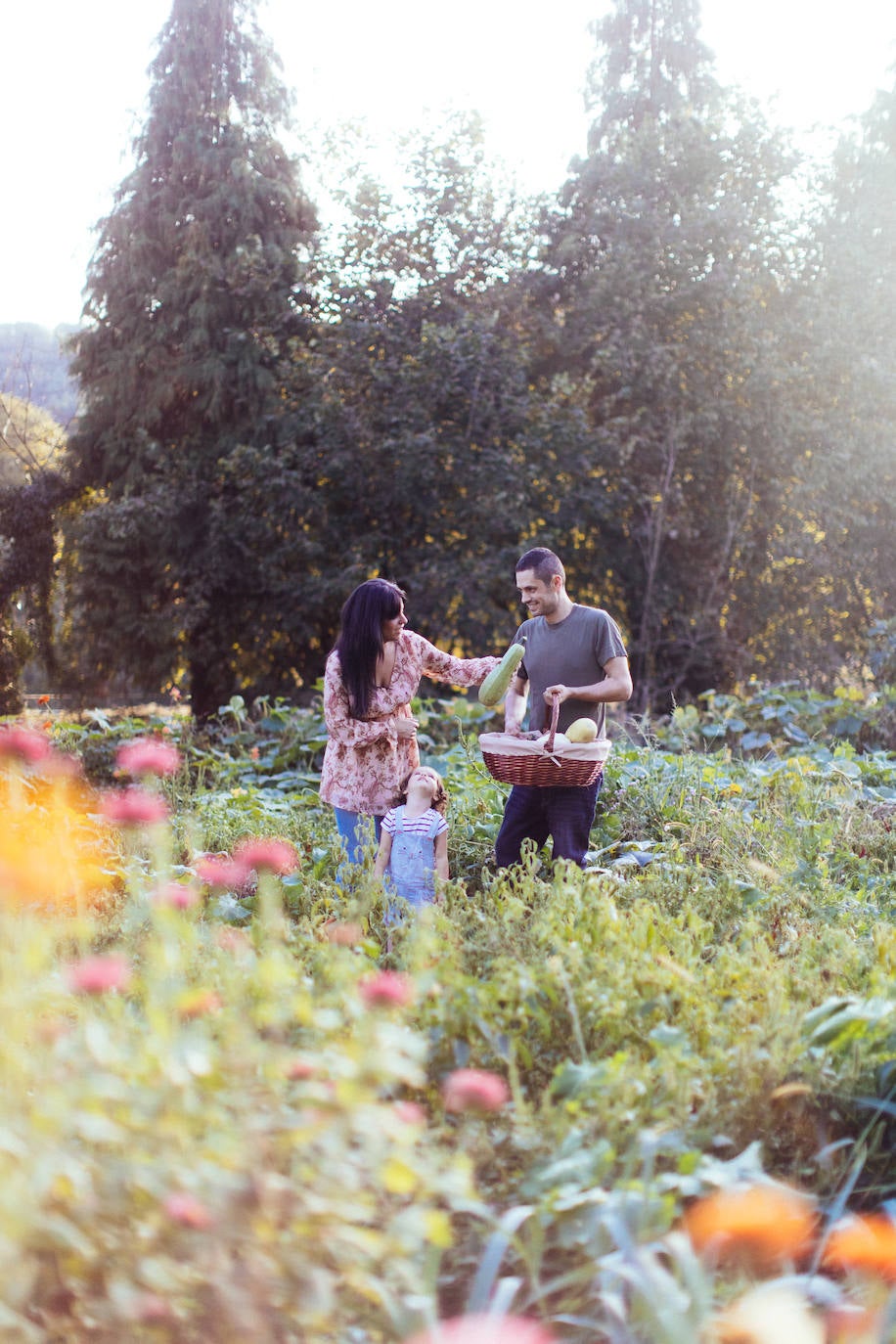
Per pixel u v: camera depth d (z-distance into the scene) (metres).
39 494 21.56
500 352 17.42
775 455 17.97
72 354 21.53
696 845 5.44
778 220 18.45
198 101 20.14
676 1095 2.35
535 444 16.66
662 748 9.32
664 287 18.11
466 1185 1.72
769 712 9.90
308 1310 1.62
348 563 17.53
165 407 20.22
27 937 2.18
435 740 9.34
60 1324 1.62
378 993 2.21
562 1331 1.97
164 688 20.64
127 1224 1.61
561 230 19.83
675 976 2.74
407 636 4.80
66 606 21.22
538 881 3.69
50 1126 1.61
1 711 21.61
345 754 4.74
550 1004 2.64
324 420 17.30
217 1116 1.71
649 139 18.44
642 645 18.03
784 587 18.89
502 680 4.47
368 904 3.77
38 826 3.48
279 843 2.96
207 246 19.33
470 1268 2.11
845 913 4.07
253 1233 1.61
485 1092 1.97
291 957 2.79
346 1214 1.65
